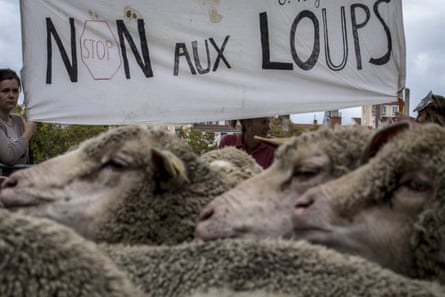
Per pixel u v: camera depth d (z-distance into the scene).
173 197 3.37
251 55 5.06
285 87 5.03
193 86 5.06
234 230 3.06
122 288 1.68
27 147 5.45
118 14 5.08
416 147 2.67
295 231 2.88
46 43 5.12
